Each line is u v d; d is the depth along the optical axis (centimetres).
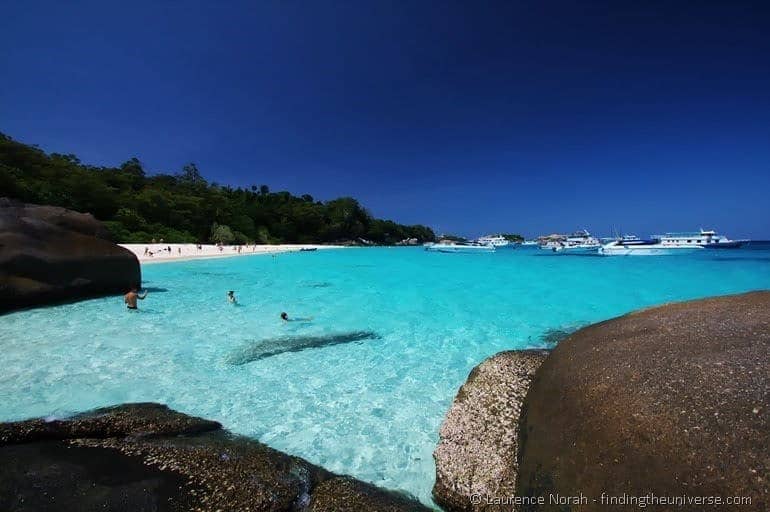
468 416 436
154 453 447
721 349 269
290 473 429
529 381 436
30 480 385
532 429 325
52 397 632
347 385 712
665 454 217
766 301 336
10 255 1230
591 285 1980
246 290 1770
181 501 366
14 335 962
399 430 561
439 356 870
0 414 572
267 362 817
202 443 489
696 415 222
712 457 202
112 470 408
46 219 1522
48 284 1295
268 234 7594
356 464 482
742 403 218
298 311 1301
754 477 186
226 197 8700
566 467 264
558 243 6297
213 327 1080
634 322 354
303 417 594
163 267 2800
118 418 528
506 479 356
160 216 5738
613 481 231
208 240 6266
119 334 990
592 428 261
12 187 3772
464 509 372
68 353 838
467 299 1552
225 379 727
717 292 1745
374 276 2409
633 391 258
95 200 4812
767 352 253
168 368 770
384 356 867
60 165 5384
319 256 4625
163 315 1218
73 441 474
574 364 323
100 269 1453
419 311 1318
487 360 502
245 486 394
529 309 1357
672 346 290
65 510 346
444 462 413
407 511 379
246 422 575
